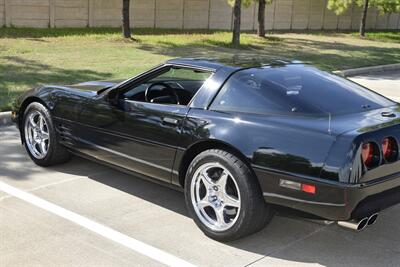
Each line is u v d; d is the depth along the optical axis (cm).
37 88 612
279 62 500
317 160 380
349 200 371
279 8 2970
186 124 451
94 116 532
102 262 394
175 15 2467
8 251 405
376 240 451
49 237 431
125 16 1867
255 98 436
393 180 398
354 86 488
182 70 493
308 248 430
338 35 3020
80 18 2138
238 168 410
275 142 399
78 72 1209
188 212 493
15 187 540
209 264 398
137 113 490
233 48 1966
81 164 619
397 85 1450
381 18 3869
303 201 388
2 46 1515
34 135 609
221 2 2631
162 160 473
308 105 426
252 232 428
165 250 417
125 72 1253
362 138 377
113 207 499
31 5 1972
